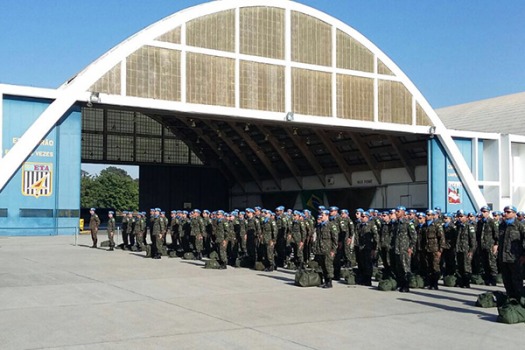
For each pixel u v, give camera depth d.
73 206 29.62
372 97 37.81
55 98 29.00
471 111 56.03
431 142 39.91
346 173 48.16
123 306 11.65
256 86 34.28
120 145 48.19
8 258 21.30
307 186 51.97
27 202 28.48
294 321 10.35
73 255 23.17
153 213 24.06
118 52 30.44
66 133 29.61
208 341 8.70
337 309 11.73
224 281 16.09
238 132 47.19
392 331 9.61
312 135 45.66
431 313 11.41
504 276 11.83
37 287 14.12
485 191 41.84
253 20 34.41
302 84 35.66
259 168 53.91
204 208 54.69
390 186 45.44
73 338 8.80
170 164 51.28
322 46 36.44
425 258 15.86
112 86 30.28
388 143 42.88
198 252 22.80
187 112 32.28
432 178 39.69
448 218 17.34
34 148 28.58
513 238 11.65
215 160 54.53
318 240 15.28
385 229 16.84
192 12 32.47
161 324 9.91
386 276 15.91
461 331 9.68
